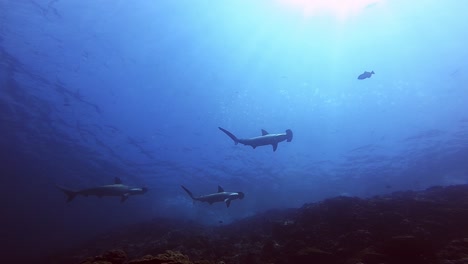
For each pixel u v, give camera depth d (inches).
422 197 399.5
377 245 240.7
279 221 351.9
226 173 1465.3
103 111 1128.2
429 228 271.7
